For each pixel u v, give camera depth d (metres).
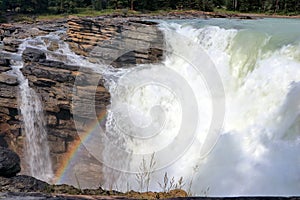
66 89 17.25
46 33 29.86
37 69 18.17
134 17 39.47
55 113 17.94
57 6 55.12
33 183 5.59
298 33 16.95
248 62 16.91
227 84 17.16
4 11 51.47
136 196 5.55
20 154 19.55
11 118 19.44
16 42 25.36
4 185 5.34
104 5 53.88
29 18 49.59
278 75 15.01
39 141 18.72
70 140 17.80
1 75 19.20
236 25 22.48
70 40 24.59
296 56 15.10
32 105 18.53
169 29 21.09
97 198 4.57
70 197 4.50
